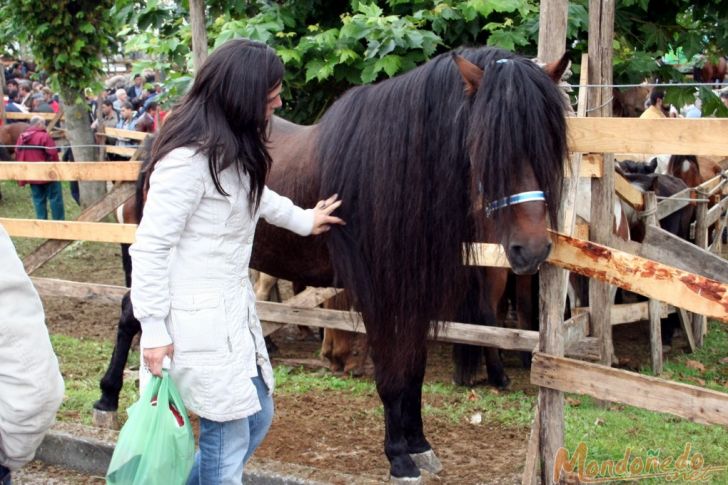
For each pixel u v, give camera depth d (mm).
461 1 5516
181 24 6578
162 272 2379
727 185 7473
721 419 2664
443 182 2982
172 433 2457
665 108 9859
